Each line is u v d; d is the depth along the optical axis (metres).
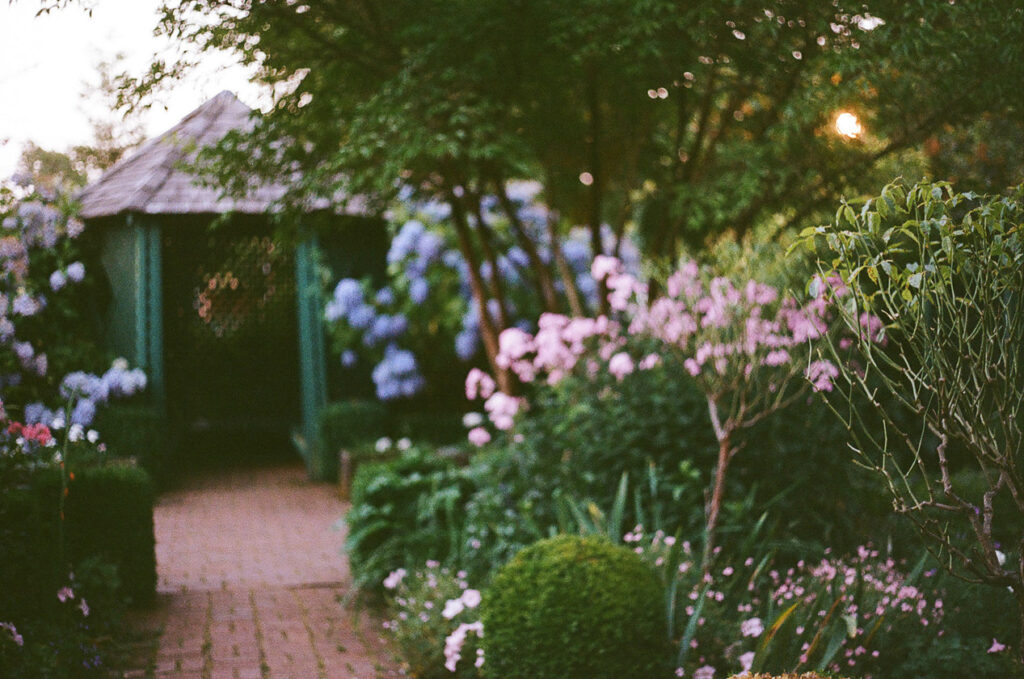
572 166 9.34
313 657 5.43
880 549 5.61
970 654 4.28
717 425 5.48
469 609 5.16
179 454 13.82
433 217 12.95
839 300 3.12
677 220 7.98
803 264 5.41
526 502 6.00
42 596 5.09
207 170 7.59
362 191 7.95
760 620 4.75
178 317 13.70
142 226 11.84
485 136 6.75
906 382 5.79
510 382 9.45
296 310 14.48
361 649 5.58
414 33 6.46
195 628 6.01
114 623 5.68
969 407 2.97
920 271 2.94
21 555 5.10
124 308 11.88
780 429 5.86
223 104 7.84
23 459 5.29
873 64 5.78
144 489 6.53
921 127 6.53
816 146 7.13
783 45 6.20
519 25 6.53
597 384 6.45
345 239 12.80
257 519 9.93
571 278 11.15
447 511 6.49
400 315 12.69
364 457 11.03
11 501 5.30
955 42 5.52
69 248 10.20
